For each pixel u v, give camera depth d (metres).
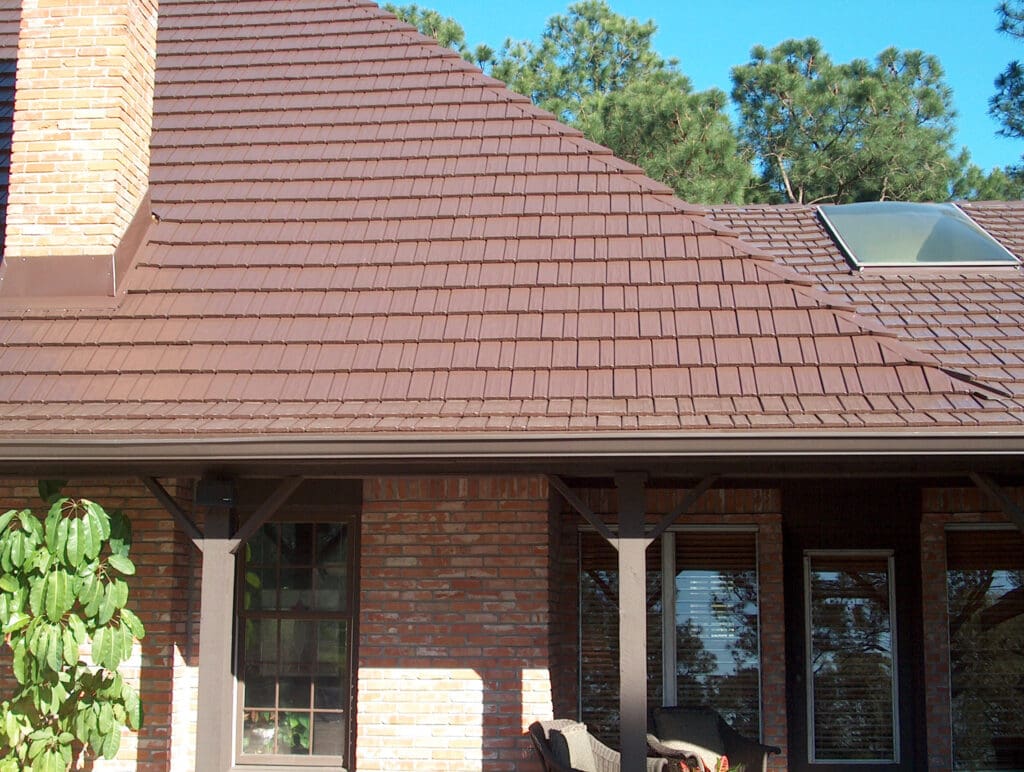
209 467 7.47
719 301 8.23
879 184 27.02
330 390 7.84
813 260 10.44
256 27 11.73
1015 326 8.86
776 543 9.72
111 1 9.38
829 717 9.69
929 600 9.52
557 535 9.40
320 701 8.98
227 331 8.44
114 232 9.02
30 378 8.16
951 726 9.45
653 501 9.79
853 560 9.88
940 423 6.93
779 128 28.88
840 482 9.77
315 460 7.25
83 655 8.59
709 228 8.90
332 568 9.11
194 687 8.91
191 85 11.05
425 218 9.31
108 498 8.73
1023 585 9.62
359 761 8.62
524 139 9.94
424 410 7.52
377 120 10.35
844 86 28.77
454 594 8.77
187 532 7.54
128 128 9.37
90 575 7.58
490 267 8.78
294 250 9.15
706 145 24.19
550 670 8.73
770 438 6.83
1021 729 9.51
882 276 9.96
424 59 11.01
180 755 8.75
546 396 7.62
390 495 8.92
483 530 8.83
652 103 24.81
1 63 11.63
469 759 8.56
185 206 9.71
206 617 7.39
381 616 8.79
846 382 7.48
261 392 7.86
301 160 10.05
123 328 8.57
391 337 8.23
